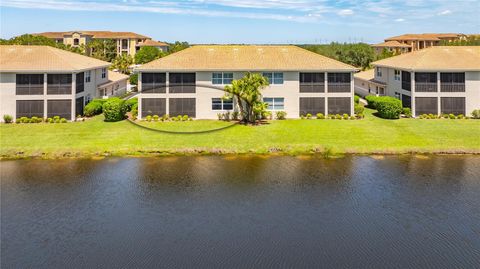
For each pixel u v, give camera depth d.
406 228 20.03
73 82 43.12
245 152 33.72
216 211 22.08
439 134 37.84
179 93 45.38
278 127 41.31
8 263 16.73
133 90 67.38
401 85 49.97
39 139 35.66
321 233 19.50
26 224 20.28
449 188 25.50
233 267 16.55
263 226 20.25
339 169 29.50
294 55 49.59
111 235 19.23
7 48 46.91
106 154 32.78
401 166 30.09
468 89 46.00
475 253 17.62
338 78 46.47
